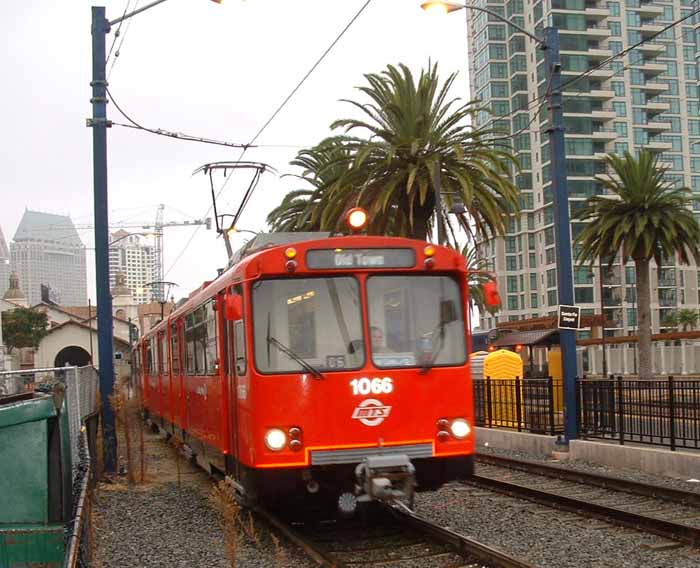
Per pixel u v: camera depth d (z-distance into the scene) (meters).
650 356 36.28
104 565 8.53
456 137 22.66
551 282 94.88
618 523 9.57
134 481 14.54
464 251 45.81
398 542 8.97
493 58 100.88
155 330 21.42
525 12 100.12
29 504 7.61
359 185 22.66
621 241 36.12
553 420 17.20
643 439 15.45
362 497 8.55
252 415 8.76
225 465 10.55
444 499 11.63
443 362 9.13
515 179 99.44
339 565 7.70
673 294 96.88
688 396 13.68
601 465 14.75
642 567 7.73
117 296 96.25
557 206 16.14
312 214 24.23
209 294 11.74
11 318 69.50
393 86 22.95
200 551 8.98
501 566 7.61
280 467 8.59
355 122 22.88
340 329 8.93
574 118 95.62
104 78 15.61
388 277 9.17
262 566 8.16
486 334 52.25
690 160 102.38
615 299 92.81
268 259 8.95
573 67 95.75
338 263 9.05
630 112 98.31
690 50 103.19
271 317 8.88
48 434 7.96
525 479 13.55
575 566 7.81
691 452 13.49
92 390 18.55
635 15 100.19
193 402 13.62
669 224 34.06
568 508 10.50
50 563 7.42
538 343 45.25
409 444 8.86
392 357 8.98
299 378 8.74
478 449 18.59
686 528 8.70
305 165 27.97
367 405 8.81
